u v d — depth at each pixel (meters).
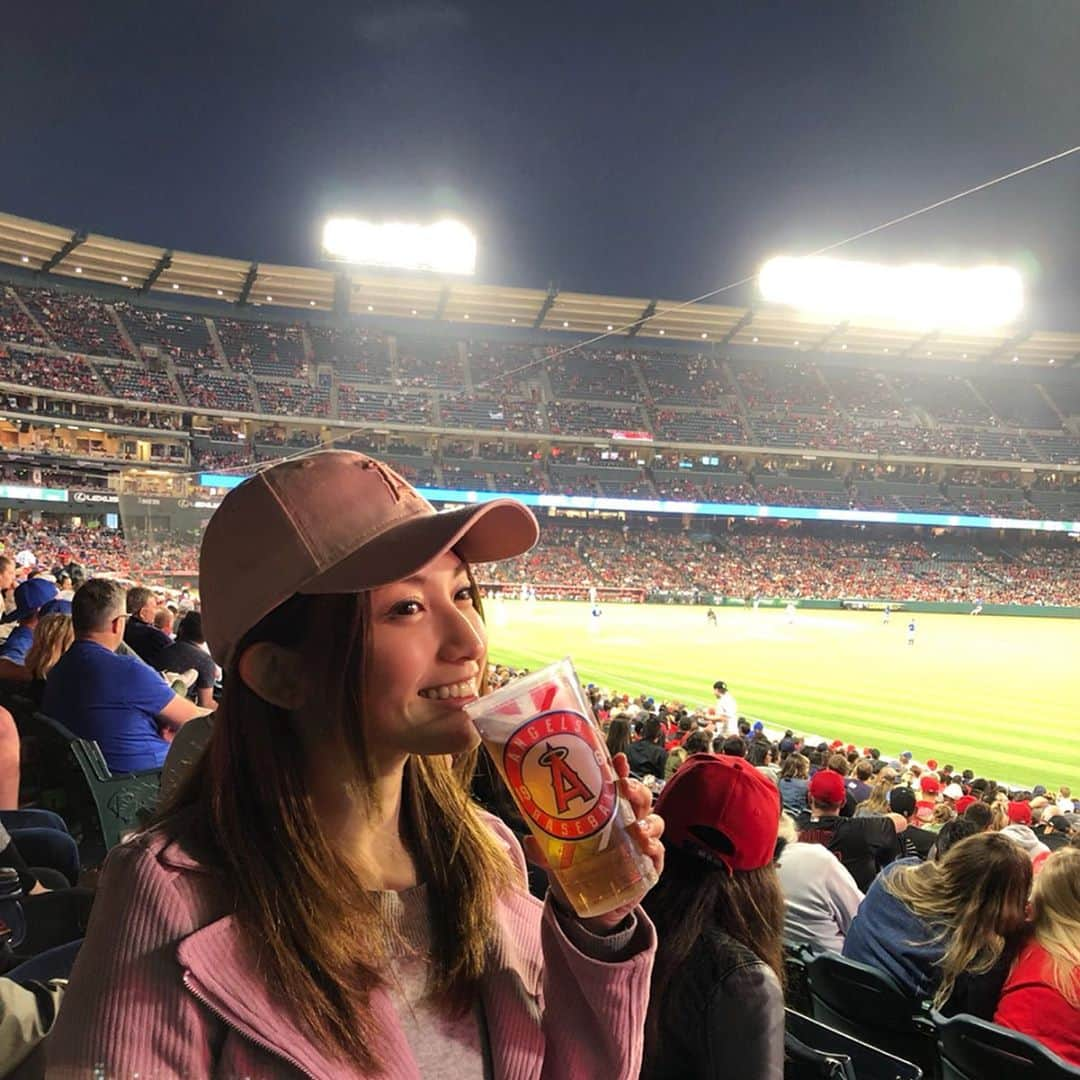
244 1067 1.14
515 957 1.47
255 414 62.34
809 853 5.18
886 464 76.62
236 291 67.38
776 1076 2.24
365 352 72.25
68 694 5.43
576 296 69.94
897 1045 4.11
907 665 32.53
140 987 1.13
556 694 1.38
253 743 1.29
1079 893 3.65
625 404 74.44
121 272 63.00
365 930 1.25
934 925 4.09
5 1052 1.74
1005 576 72.00
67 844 4.17
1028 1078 3.28
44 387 55.25
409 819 1.45
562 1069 1.34
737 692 25.80
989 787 12.34
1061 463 74.56
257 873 1.20
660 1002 2.34
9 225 54.50
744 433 73.69
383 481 1.40
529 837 1.39
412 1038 1.28
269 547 1.30
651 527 73.88
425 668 1.31
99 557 50.03
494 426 68.62
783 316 72.94
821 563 71.94
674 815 2.50
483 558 1.48
